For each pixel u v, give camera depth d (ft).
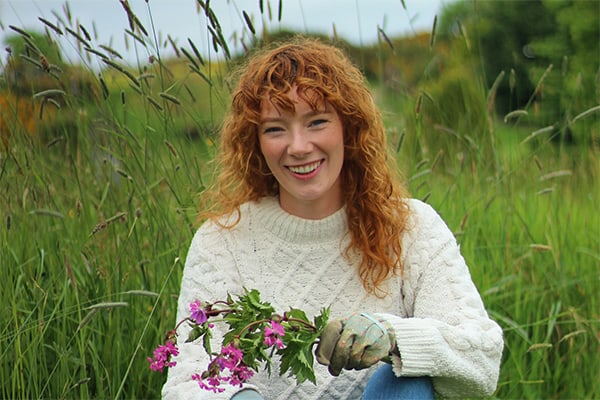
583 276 12.12
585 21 23.89
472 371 6.40
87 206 9.77
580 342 11.70
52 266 9.48
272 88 6.66
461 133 13.53
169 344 6.01
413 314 7.28
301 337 5.97
